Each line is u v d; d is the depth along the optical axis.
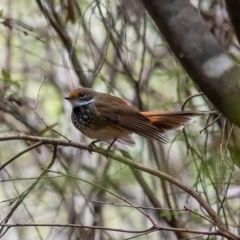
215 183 9.02
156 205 10.89
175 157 12.29
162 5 4.70
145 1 4.73
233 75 4.64
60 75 14.09
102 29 12.67
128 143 9.08
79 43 13.01
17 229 12.64
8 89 11.11
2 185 12.78
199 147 10.42
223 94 4.65
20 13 13.12
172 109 12.75
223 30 10.42
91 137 9.31
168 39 4.73
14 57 14.76
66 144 7.48
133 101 12.34
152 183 12.14
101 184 11.95
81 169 12.57
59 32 10.85
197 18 4.71
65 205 11.55
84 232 10.39
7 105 11.41
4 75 10.02
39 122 13.41
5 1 13.93
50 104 14.17
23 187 13.30
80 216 10.64
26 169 13.49
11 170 13.61
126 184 12.70
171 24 4.69
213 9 10.66
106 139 9.27
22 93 13.38
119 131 8.96
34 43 13.89
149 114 8.59
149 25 12.28
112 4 10.38
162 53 12.91
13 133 12.90
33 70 14.27
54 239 11.18
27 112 13.49
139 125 8.53
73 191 10.60
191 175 11.86
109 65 11.34
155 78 13.78
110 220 13.55
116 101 9.11
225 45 10.43
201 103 11.94
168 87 13.74
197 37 4.68
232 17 5.21
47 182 11.26
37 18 13.45
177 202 11.66
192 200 12.84
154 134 8.43
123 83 14.23
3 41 14.27
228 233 6.49
